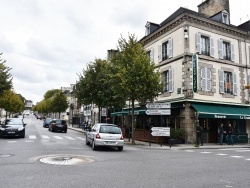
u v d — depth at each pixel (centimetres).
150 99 1881
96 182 614
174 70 2153
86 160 957
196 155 1222
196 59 1945
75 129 3725
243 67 2358
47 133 2547
